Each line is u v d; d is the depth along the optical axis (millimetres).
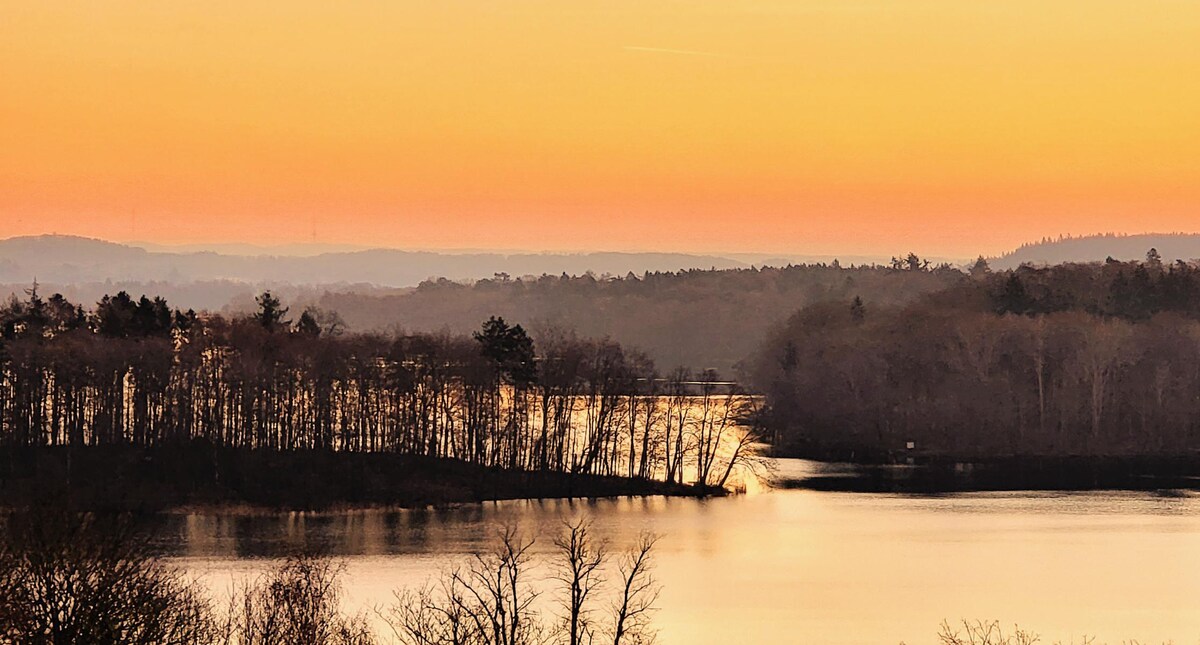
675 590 136375
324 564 124812
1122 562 154875
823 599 133375
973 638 118625
